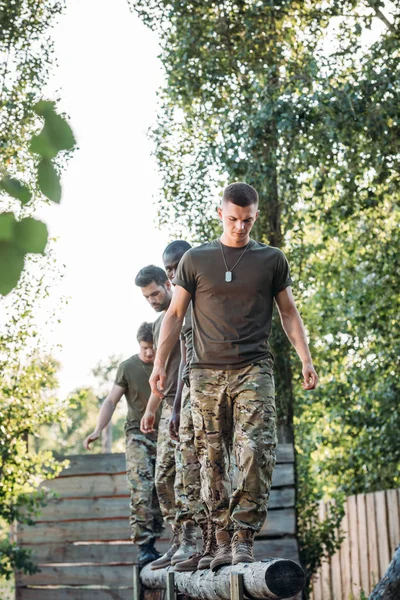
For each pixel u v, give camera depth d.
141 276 6.99
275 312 12.20
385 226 14.62
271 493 10.15
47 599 10.41
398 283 14.42
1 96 12.02
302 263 14.05
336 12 13.05
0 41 12.34
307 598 12.38
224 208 4.90
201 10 13.34
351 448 16.33
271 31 13.20
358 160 12.28
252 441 4.76
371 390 15.54
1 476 10.74
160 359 5.11
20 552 10.45
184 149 13.56
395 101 11.83
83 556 10.43
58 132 1.26
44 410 11.73
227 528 5.04
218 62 13.20
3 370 11.66
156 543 10.02
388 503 13.53
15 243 1.21
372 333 15.20
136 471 7.96
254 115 12.25
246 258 4.93
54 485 10.58
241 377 4.85
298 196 12.85
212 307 4.91
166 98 13.56
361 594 13.46
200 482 5.66
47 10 12.43
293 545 10.02
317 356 16.17
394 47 12.34
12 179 1.24
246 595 4.49
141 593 7.93
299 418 16.48
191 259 4.96
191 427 5.82
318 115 11.96
